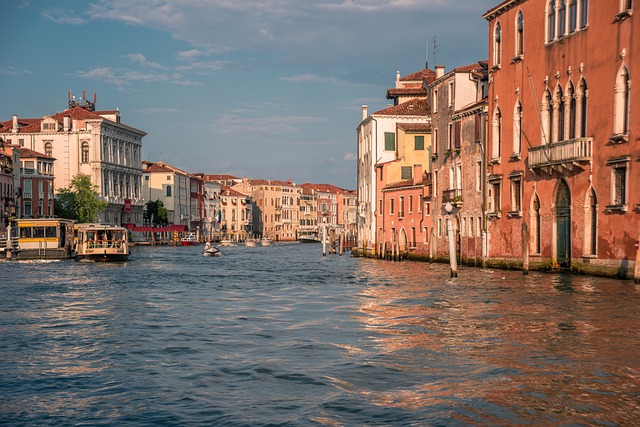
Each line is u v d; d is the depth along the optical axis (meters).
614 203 26.72
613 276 26.48
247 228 160.00
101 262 51.66
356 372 10.73
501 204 36.81
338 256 69.50
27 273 37.62
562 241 30.92
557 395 9.07
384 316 17.11
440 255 46.00
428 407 8.69
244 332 15.10
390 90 62.22
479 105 39.66
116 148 108.62
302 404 9.01
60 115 105.62
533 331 14.05
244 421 8.33
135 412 8.80
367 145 61.97
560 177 30.83
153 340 14.19
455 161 43.75
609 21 27.38
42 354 12.75
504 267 36.16
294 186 171.75
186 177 136.88
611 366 10.69
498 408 8.56
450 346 12.62
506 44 36.25
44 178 84.50
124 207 110.00
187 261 56.44
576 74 29.67
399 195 53.78
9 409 9.05
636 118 25.61
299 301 21.81
